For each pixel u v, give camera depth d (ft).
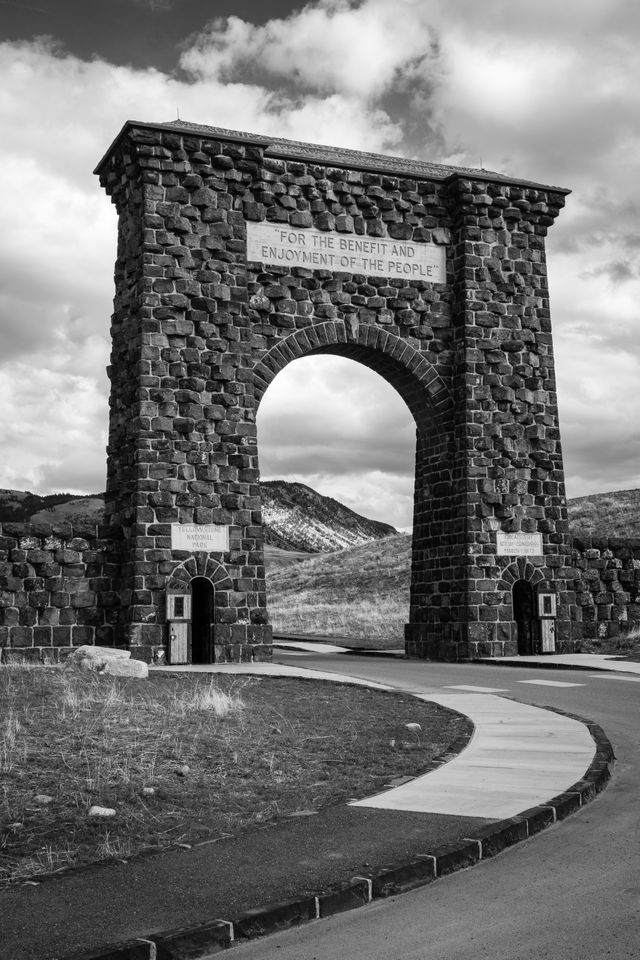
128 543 109.29
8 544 105.40
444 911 26.76
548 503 126.72
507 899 27.55
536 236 130.31
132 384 111.75
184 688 73.05
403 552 344.49
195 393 111.34
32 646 105.19
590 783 39.86
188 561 108.99
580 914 26.22
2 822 34.19
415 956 23.91
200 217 114.01
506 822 33.27
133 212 115.55
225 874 28.30
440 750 48.47
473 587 121.19
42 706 58.39
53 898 26.32
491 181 127.13
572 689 80.79
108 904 25.88
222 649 109.40
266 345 117.19
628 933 24.77
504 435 125.49
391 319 123.44
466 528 122.31
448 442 125.80
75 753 45.32
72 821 34.58
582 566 134.21
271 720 57.82
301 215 119.96
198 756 45.85
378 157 135.13
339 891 26.84
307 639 176.96
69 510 563.07
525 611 126.21
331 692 74.54
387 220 124.57
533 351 128.26
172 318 111.55
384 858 29.55
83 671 79.77
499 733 53.36
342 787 40.06
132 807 36.60
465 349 124.88
